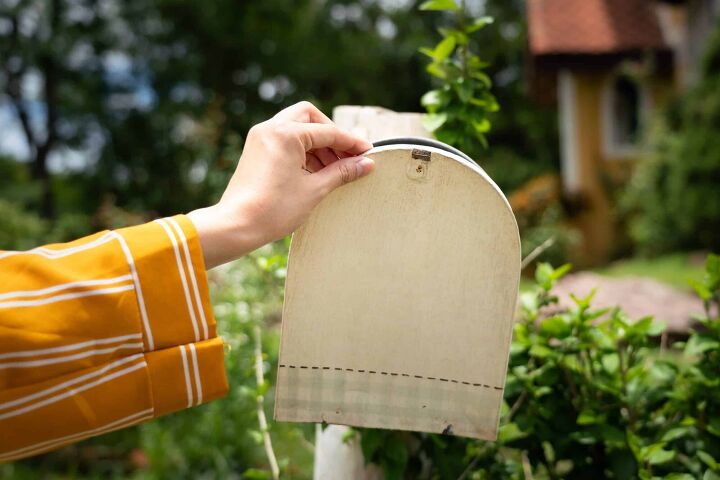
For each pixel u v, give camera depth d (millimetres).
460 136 1348
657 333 1322
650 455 1207
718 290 1354
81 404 722
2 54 13234
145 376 748
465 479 1358
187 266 775
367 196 935
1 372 702
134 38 14188
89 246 763
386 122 1303
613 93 10844
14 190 13953
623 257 10383
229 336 2293
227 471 2682
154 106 14195
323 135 890
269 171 840
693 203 7863
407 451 1299
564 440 1304
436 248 945
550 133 17641
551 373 1315
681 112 8477
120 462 3221
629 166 10695
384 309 956
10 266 728
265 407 2332
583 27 10375
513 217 929
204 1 13836
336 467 1336
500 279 945
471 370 962
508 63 18516
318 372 963
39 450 737
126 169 14453
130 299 747
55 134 14398
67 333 719
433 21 18156
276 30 15242
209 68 14945
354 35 16766
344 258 945
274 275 1565
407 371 967
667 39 11297
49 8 13000
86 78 14125
